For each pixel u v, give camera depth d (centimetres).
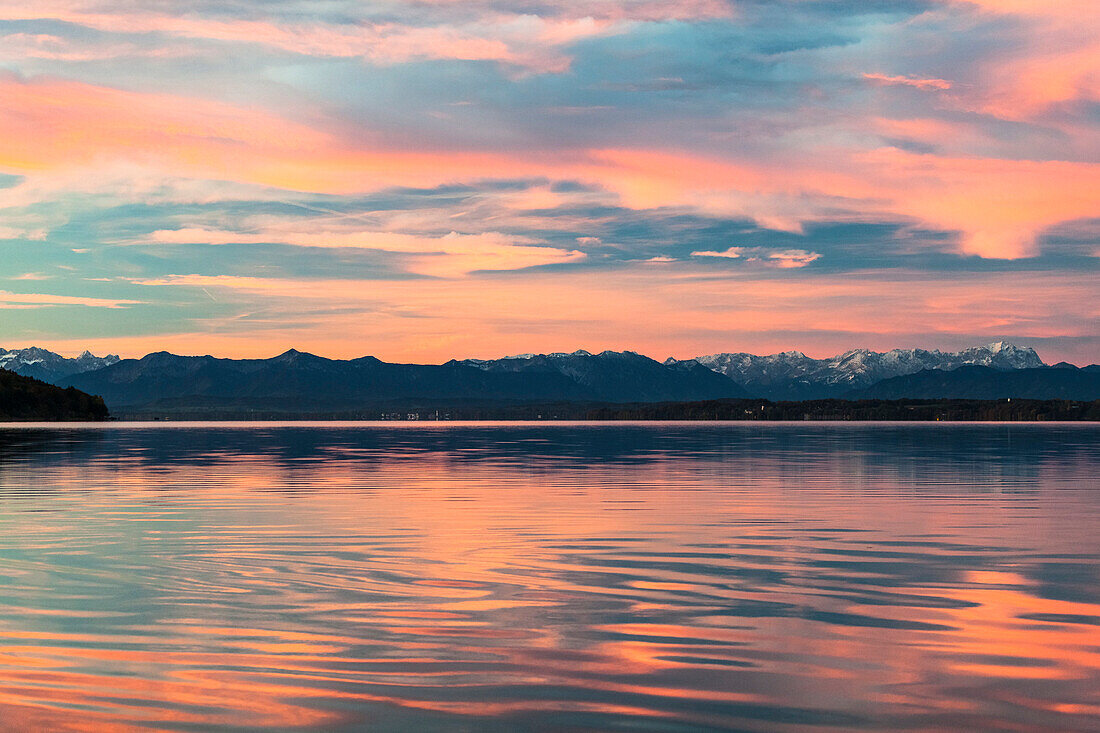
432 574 1970
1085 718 1084
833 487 4275
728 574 1986
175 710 1109
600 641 1419
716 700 1147
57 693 1169
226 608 1634
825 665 1294
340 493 3906
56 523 2817
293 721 1073
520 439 13225
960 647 1387
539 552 2280
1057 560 2166
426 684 1206
